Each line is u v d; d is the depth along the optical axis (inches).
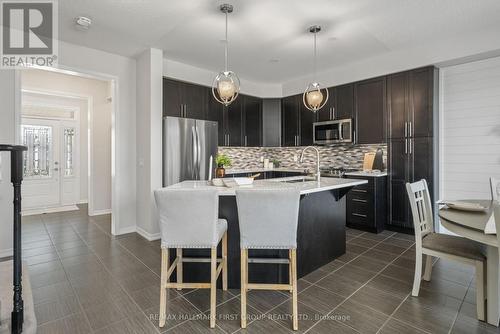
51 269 107.3
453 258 78.9
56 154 233.9
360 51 153.8
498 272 70.6
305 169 204.5
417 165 149.5
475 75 141.3
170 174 151.1
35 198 223.6
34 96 220.1
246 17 113.8
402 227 156.6
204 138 165.6
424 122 146.8
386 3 104.3
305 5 105.0
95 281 97.3
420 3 104.4
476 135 141.9
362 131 172.2
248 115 213.0
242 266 74.5
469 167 144.4
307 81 202.7
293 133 213.2
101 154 209.2
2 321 67.7
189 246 74.7
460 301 83.6
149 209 145.9
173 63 167.6
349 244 137.9
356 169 186.4
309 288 93.0
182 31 126.4
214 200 72.8
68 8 105.7
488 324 72.1
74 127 243.9
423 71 146.8
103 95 210.7
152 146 145.8
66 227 170.6
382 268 108.9
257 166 237.0
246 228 74.6
